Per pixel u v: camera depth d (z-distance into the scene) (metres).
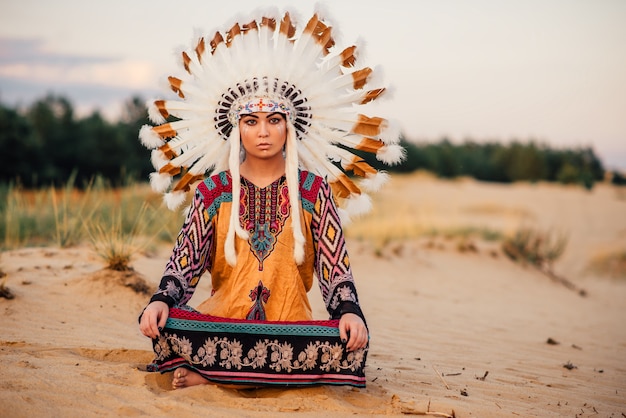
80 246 7.46
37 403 2.94
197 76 3.70
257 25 3.66
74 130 44.03
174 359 3.40
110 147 42.59
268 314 3.54
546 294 10.66
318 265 3.63
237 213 3.51
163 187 3.78
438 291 9.22
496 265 12.34
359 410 3.22
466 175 57.75
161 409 2.99
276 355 3.36
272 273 3.53
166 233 8.60
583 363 5.41
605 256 18.20
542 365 5.11
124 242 6.46
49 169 39.00
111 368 3.60
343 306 3.42
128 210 8.90
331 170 3.77
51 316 4.84
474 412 3.38
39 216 9.17
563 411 3.71
